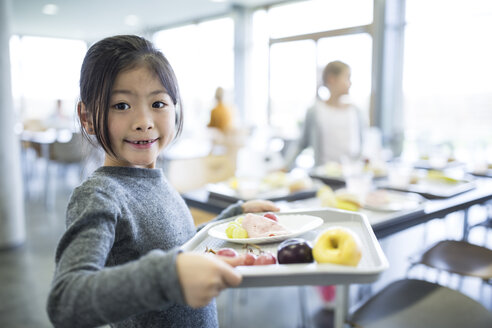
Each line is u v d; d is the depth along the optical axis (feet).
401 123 16.74
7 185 10.13
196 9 23.99
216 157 7.59
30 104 33.32
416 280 4.47
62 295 1.60
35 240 10.88
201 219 6.50
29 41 32.99
